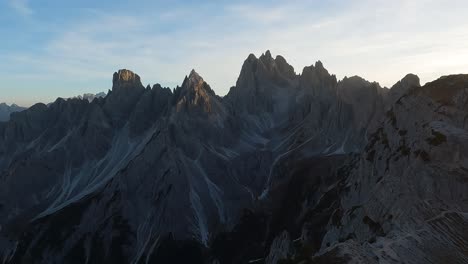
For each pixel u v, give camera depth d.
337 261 54.34
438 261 55.44
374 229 76.12
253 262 139.12
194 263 155.62
